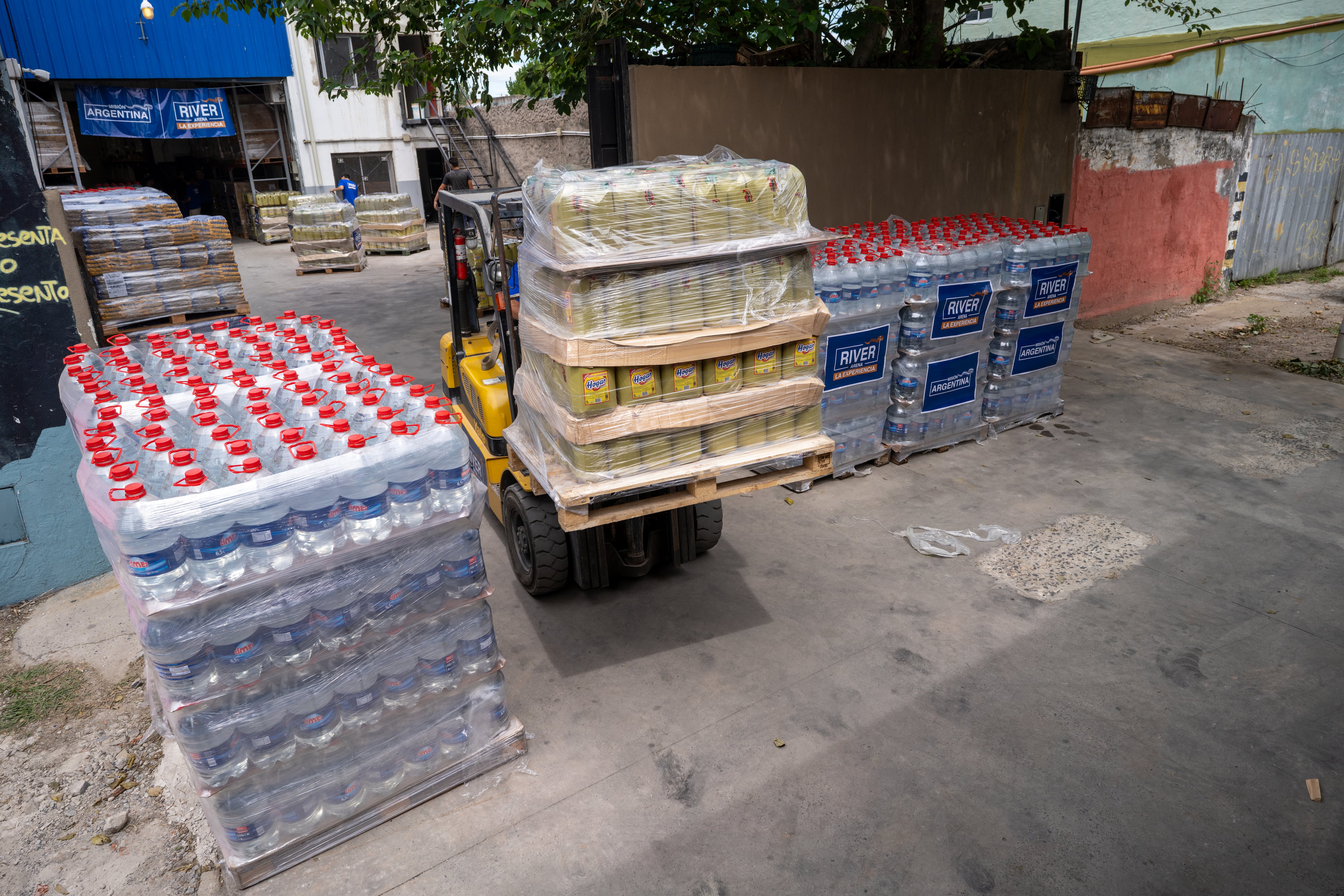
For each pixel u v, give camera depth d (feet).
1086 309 34.65
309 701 9.42
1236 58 51.88
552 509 14.96
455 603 10.30
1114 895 9.31
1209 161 37.27
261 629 8.87
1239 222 40.22
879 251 19.33
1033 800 10.67
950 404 21.81
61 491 15.78
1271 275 44.27
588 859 9.96
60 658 14.15
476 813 10.69
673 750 11.75
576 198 10.38
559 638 14.57
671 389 11.68
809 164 25.89
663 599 15.74
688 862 9.88
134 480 8.47
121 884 9.85
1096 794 10.74
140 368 11.84
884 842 10.09
